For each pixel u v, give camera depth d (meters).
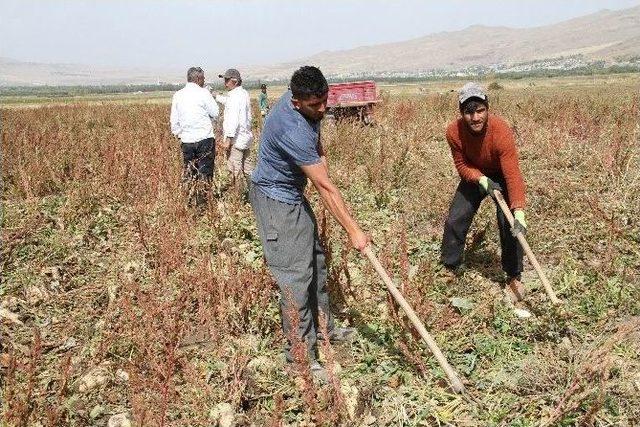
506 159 4.29
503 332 4.09
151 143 10.46
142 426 2.95
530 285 4.79
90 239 6.26
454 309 4.42
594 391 3.20
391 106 18.72
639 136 9.88
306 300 3.67
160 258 5.04
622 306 4.25
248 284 4.39
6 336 4.27
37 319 4.57
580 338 3.93
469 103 4.12
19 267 5.45
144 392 3.51
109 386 3.71
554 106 15.29
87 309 4.70
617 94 28.34
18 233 5.84
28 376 3.46
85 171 9.14
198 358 3.93
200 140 7.48
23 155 9.66
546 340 3.93
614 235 5.30
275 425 3.07
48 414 3.17
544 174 7.82
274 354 4.02
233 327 4.24
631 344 3.78
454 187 7.21
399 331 3.90
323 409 3.38
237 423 3.32
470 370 3.68
